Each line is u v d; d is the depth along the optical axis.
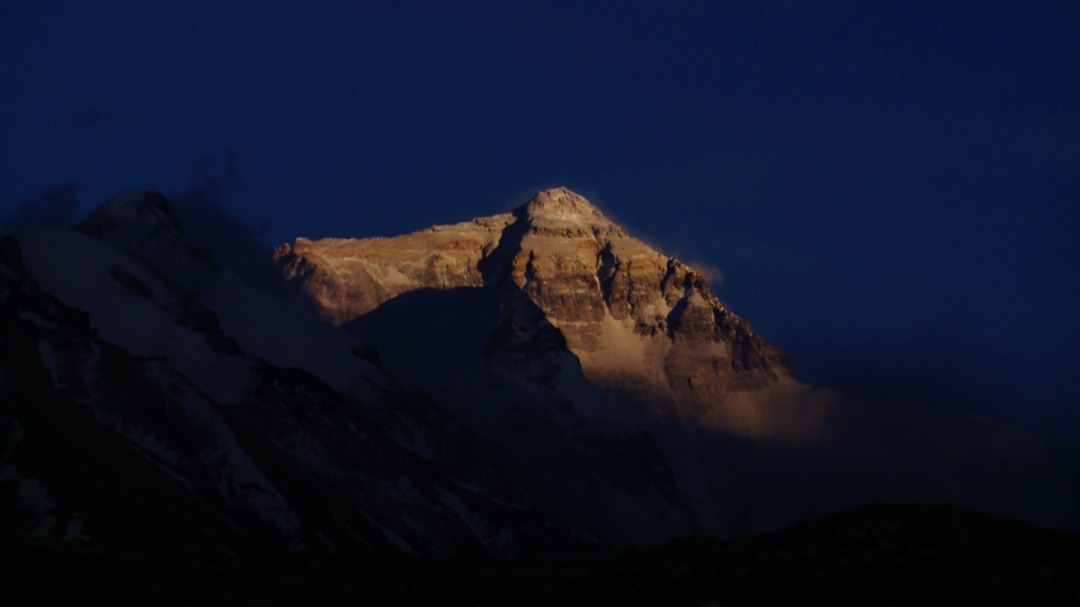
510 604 117.38
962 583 116.94
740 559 124.88
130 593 115.31
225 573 120.75
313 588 118.69
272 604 115.56
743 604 116.56
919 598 115.38
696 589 119.50
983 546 123.12
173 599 115.00
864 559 121.88
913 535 125.19
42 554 122.12
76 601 113.19
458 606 117.06
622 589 120.38
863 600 115.38
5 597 112.62
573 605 117.19
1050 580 118.00
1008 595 115.75
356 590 118.81
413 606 116.75
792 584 118.31
